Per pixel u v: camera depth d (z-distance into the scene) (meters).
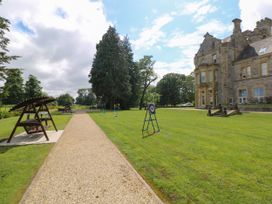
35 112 11.23
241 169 5.81
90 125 17.61
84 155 7.75
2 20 18.14
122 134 12.20
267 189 4.60
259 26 41.41
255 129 12.75
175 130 13.02
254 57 34.09
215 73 40.03
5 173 6.01
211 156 7.09
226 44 38.84
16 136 12.53
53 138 11.50
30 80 72.06
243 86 36.06
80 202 4.24
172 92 83.75
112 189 4.80
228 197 4.29
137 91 56.31
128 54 56.75
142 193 4.57
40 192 4.71
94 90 49.56
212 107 36.78
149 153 7.78
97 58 49.44
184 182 5.07
